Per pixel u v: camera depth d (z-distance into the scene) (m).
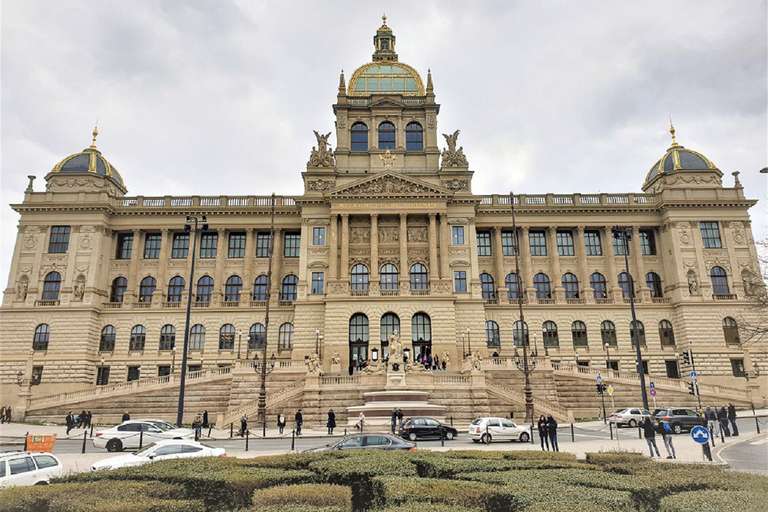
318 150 82.12
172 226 82.69
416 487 14.81
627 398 62.47
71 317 76.56
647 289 80.56
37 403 60.97
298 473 17.77
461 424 53.47
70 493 14.67
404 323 72.56
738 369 75.50
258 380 61.94
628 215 83.56
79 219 80.44
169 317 78.94
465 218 78.81
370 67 90.06
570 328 79.31
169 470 18.14
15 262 79.12
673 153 85.12
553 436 32.28
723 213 81.19
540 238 85.06
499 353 77.69
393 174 77.56
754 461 27.98
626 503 13.39
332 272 74.69
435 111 85.75
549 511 12.09
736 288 78.38
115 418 61.03
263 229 83.12
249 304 80.00
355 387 55.66
